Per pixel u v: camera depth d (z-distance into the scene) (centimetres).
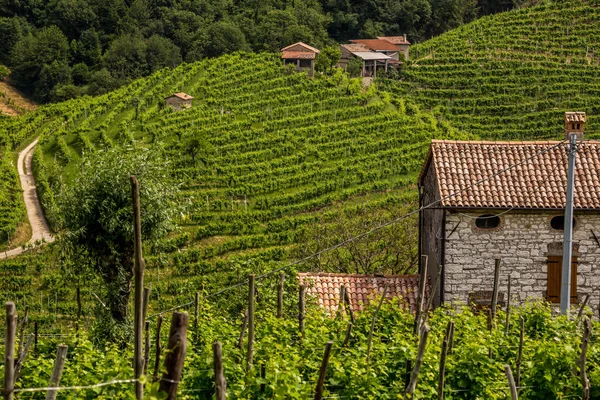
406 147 11562
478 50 16500
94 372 2725
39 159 11894
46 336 4238
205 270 8131
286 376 2355
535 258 4462
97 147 12512
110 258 4347
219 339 3088
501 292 4456
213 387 2617
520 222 4459
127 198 4288
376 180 10638
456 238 4450
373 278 4738
